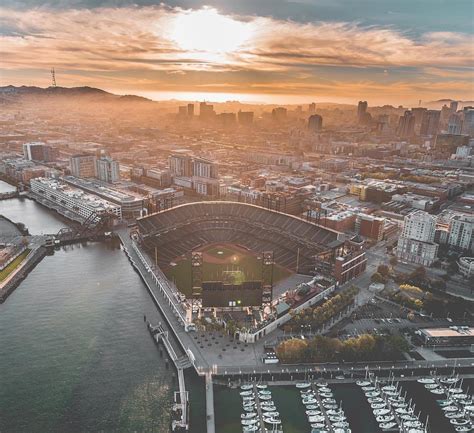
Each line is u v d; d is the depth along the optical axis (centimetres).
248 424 18475
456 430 18525
